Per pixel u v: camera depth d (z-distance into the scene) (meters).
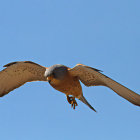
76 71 12.45
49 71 12.42
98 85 12.48
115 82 10.62
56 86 12.79
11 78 13.62
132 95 10.67
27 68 13.23
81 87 13.22
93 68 10.94
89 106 13.30
